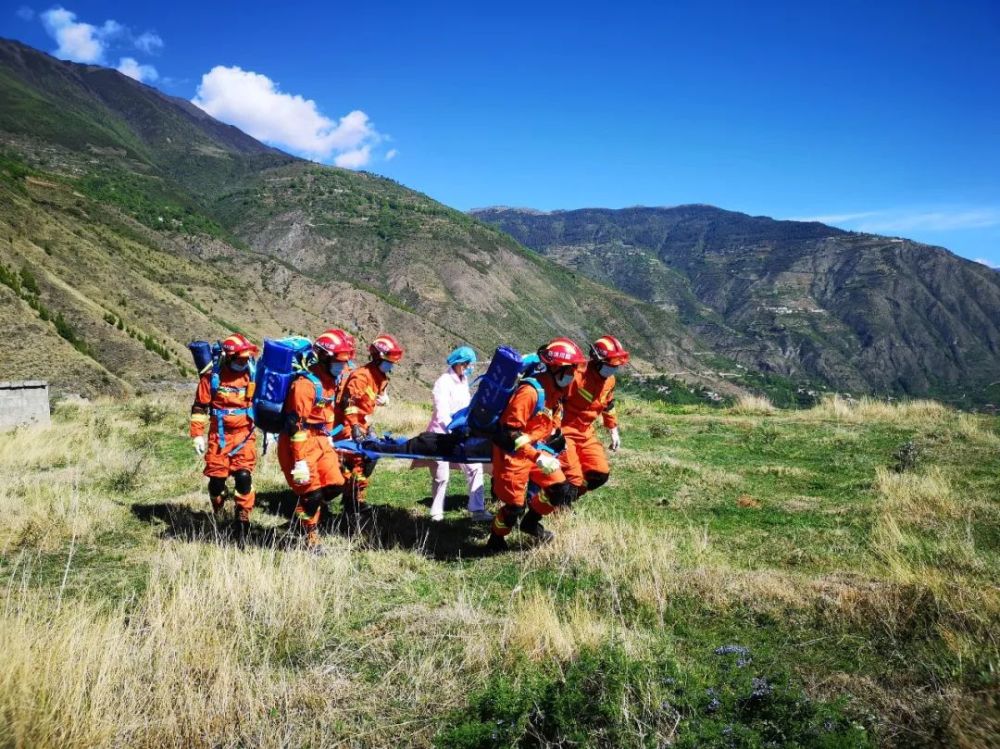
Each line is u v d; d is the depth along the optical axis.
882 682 3.90
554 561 6.13
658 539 6.52
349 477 7.89
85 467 10.84
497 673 4.17
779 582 5.33
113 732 3.62
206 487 9.57
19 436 13.56
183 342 124.56
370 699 4.05
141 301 134.00
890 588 5.03
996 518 7.27
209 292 168.75
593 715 3.59
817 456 11.47
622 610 5.17
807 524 7.56
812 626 4.71
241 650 4.57
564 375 6.33
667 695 3.67
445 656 4.46
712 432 14.08
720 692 3.70
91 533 7.15
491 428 6.48
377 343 7.68
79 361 84.56
